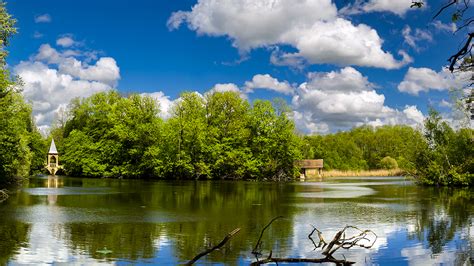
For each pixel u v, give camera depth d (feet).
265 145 277.44
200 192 159.12
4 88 141.90
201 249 59.82
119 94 319.06
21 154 188.24
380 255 57.26
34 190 160.86
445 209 105.60
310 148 371.35
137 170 278.05
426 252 59.00
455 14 28.84
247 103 289.33
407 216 92.79
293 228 76.79
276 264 52.31
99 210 100.01
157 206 109.29
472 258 55.57
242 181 257.55
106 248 60.18
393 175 373.81
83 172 295.28
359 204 117.08
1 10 112.57
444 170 196.85
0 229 73.97
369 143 477.77
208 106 285.43
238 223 81.92
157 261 53.31
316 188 186.80
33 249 59.11
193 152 270.26
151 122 285.02
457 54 29.32
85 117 320.91
